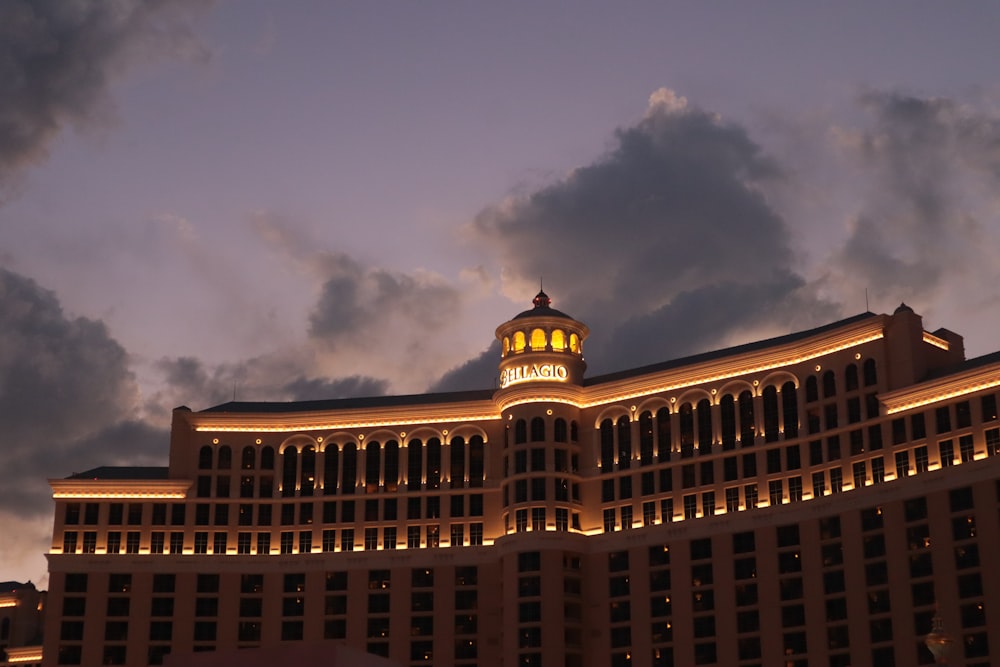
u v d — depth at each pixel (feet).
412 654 581.12
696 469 557.74
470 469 608.19
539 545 563.89
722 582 531.09
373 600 593.01
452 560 591.78
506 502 583.58
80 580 600.80
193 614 597.93
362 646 585.22
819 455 526.57
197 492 617.62
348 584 597.52
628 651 547.08
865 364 523.70
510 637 556.51
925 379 510.17
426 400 639.35
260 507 616.39
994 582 456.45
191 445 626.64
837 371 530.68
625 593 556.51
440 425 616.39
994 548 459.73
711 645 525.75
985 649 452.76
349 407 637.71
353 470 618.03
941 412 492.54
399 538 601.21
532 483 577.43
